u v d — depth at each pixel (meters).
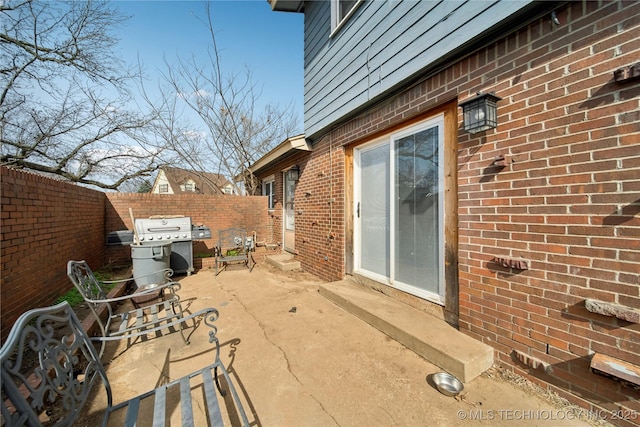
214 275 5.52
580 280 1.72
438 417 1.73
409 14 2.85
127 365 2.37
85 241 4.79
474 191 2.35
